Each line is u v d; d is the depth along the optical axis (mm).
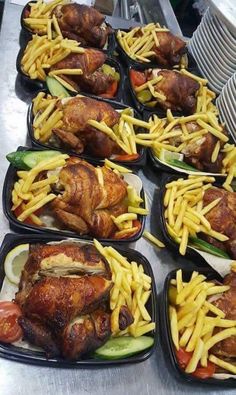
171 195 696
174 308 579
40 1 933
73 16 860
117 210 645
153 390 533
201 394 548
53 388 500
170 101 869
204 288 588
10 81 825
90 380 516
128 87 896
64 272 511
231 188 768
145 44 966
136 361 517
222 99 923
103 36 904
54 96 750
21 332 489
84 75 806
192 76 932
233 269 641
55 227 618
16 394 486
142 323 542
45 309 471
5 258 542
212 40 969
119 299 529
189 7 1739
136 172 754
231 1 917
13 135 737
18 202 601
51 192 612
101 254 546
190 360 535
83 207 594
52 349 487
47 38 840
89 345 487
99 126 682
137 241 677
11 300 527
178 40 973
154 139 774
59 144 702
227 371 560
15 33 926
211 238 686
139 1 1248
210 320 562
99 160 703
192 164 791
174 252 673
